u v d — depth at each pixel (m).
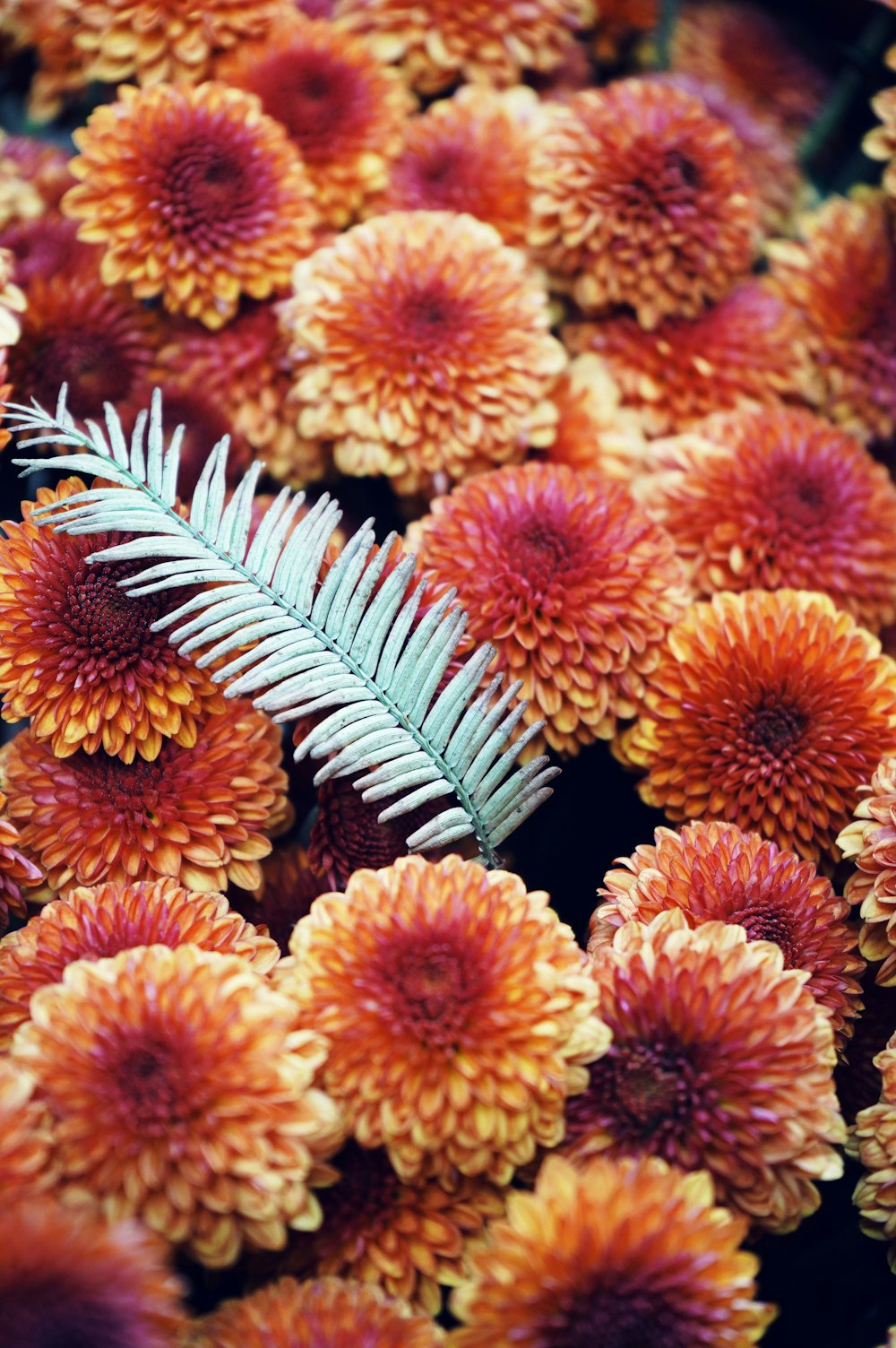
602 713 0.44
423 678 0.41
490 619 0.44
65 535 0.42
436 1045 0.38
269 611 0.41
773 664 0.44
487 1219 0.39
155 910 0.40
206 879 0.42
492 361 0.46
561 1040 0.39
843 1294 0.42
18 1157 0.37
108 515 0.41
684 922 0.40
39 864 0.42
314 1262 0.39
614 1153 0.39
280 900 0.43
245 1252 0.39
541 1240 0.37
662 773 0.44
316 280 0.46
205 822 0.42
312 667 0.41
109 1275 0.36
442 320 0.46
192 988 0.38
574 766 0.46
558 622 0.44
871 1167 0.40
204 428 0.46
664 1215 0.37
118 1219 0.37
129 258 0.46
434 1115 0.38
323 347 0.46
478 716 0.41
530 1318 0.37
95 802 0.42
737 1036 0.39
